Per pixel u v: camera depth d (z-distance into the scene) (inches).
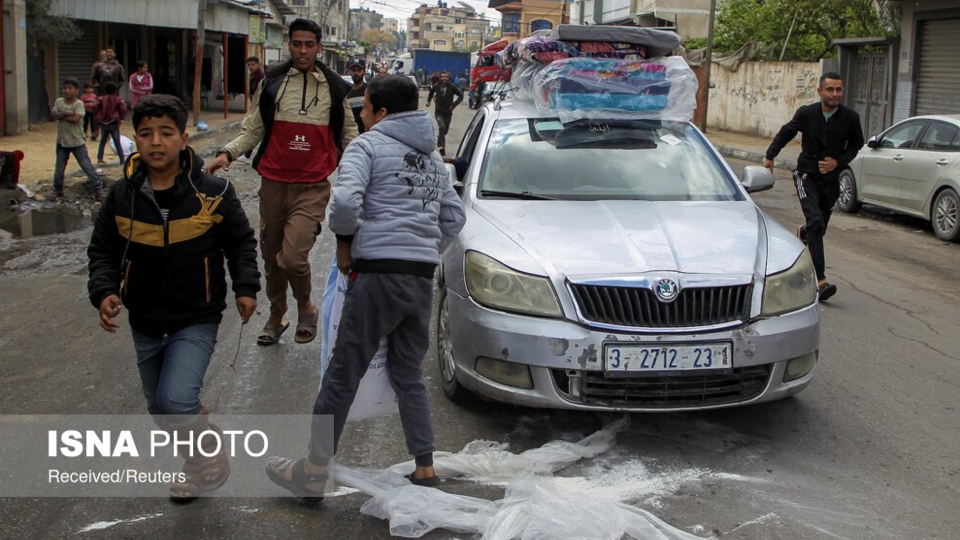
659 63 237.1
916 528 141.8
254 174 605.3
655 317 161.3
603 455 166.6
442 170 148.0
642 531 136.3
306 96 208.2
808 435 178.4
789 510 146.6
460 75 2532.0
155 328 138.8
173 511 143.6
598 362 159.5
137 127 130.3
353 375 142.4
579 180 214.5
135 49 1099.9
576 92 230.4
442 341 195.8
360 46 3924.7
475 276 172.1
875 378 214.5
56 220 411.5
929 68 719.7
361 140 141.6
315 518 142.0
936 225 418.6
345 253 141.5
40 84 776.3
